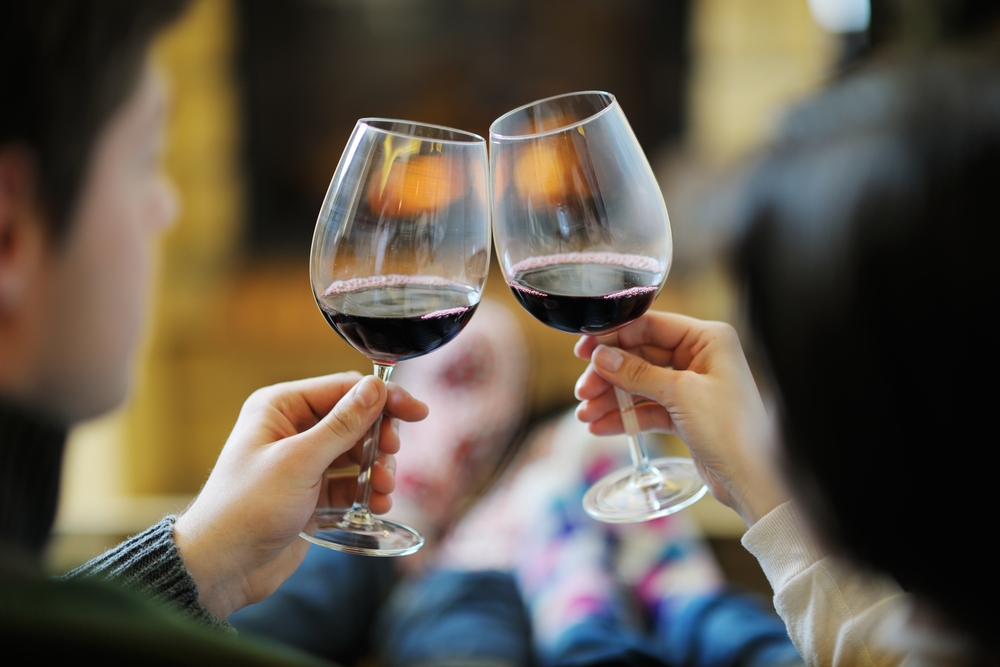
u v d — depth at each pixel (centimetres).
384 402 72
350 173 65
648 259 70
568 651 125
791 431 40
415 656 133
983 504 35
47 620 32
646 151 352
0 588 33
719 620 132
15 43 37
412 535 76
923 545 38
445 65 359
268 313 315
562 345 288
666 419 89
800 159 36
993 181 32
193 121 323
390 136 65
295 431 77
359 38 356
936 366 34
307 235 361
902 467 36
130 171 45
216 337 303
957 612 39
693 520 177
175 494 296
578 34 352
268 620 130
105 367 47
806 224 35
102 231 44
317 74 358
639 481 83
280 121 359
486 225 68
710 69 330
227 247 352
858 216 33
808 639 64
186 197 321
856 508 38
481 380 207
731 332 81
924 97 33
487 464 201
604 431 90
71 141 40
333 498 82
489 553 171
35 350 44
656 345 84
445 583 150
